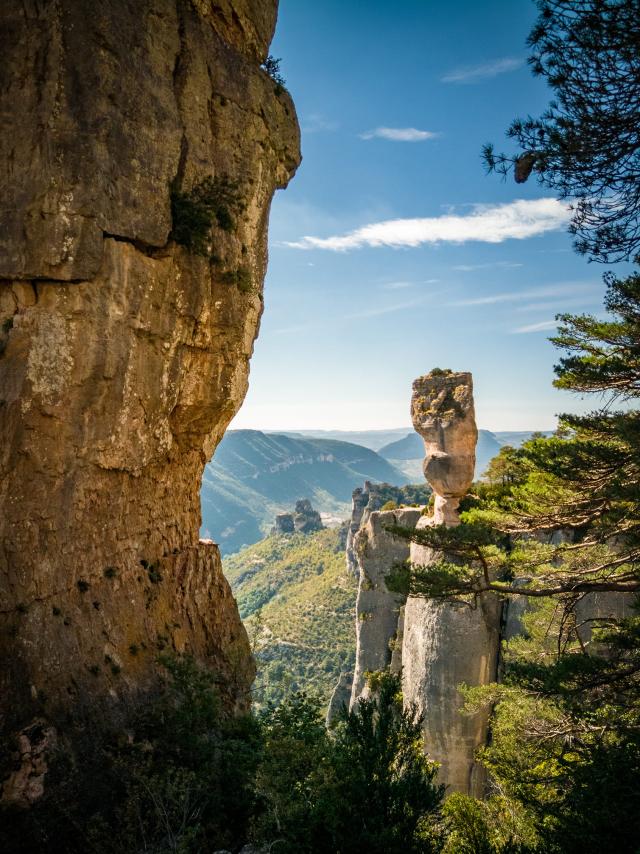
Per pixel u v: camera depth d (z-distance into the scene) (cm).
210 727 1573
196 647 1892
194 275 1678
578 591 1908
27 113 1351
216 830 1301
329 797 1201
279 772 1310
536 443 2122
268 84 2041
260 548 18238
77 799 1259
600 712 1880
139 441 1616
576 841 1377
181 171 1652
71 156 1361
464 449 4062
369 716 1378
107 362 1447
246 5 1988
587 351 2186
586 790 1474
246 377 2048
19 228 1340
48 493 1384
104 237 1427
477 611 3903
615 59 1270
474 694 2662
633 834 1336
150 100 1543
